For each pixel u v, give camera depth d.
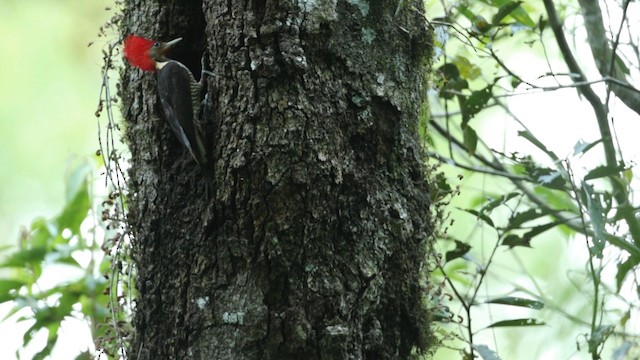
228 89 7.50
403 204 7.69
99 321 10.27
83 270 10.55
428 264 8.12
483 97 9.34
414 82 8.02
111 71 11.01
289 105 7.32
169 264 7.61
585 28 10.09
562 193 10.53
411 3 8.11
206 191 7.48
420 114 8.27
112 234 10.23
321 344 7.10
